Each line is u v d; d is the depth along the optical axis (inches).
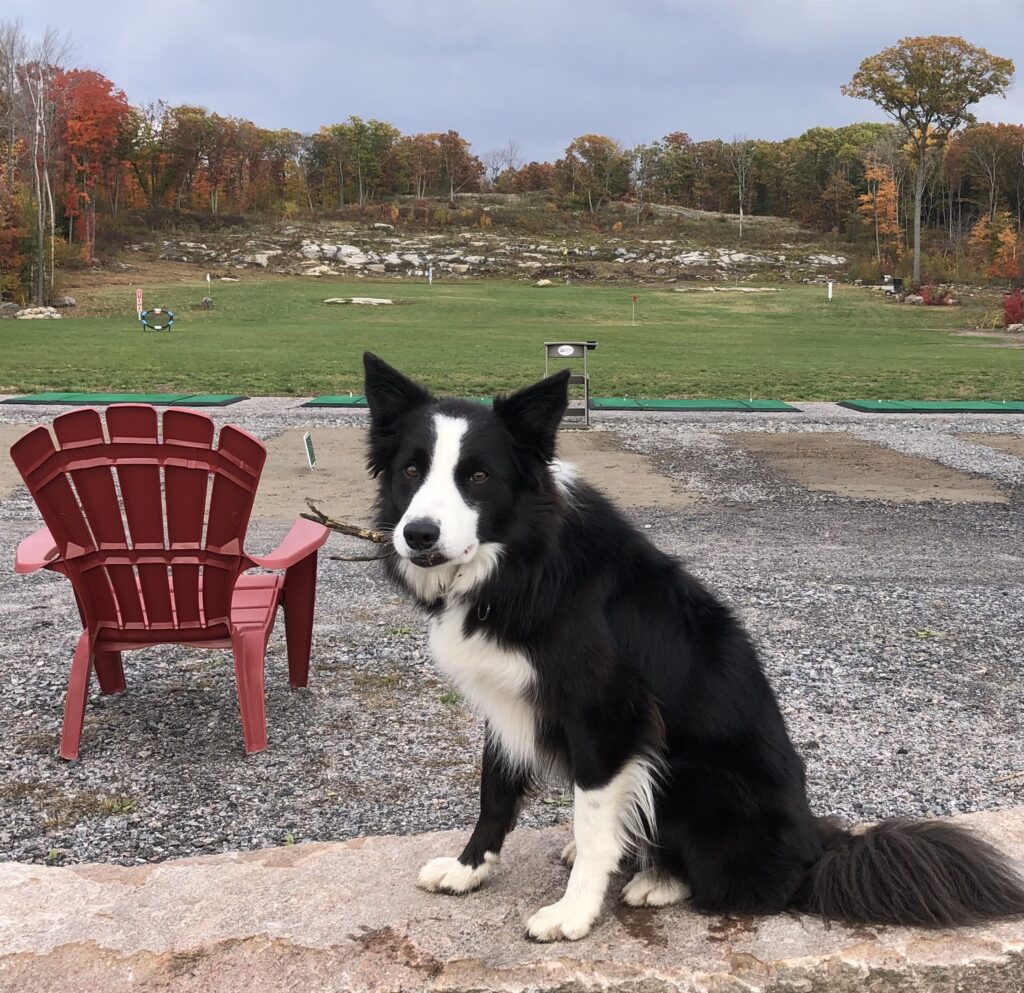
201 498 114.1
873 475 336.5
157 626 120.0
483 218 2773.1
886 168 2556.6
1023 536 245.6
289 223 2529.5
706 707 83.2
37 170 1380.4
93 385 596.4
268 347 879.1
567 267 2187.5
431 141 3442.4
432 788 112.2
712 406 533.6
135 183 2564.0
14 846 100.5
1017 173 2677.2
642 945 78.7
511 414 86.0
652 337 1082.7
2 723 127.6
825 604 179.0
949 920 78.2
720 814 81.4
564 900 81.1
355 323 1193.4
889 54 1934.1
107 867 89.1
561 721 82.3
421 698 135.6
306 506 273.3
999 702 136.9
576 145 3233.3
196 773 115.5
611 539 86.3
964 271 2031.3
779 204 3309.5
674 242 2541.8
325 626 165.8
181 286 1649.9
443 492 82.8
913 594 186.5
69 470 111.2
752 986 75.6
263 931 79.9
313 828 104.2
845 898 79.7
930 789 113.1
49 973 75.9
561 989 75.5
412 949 78.2
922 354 916.0
